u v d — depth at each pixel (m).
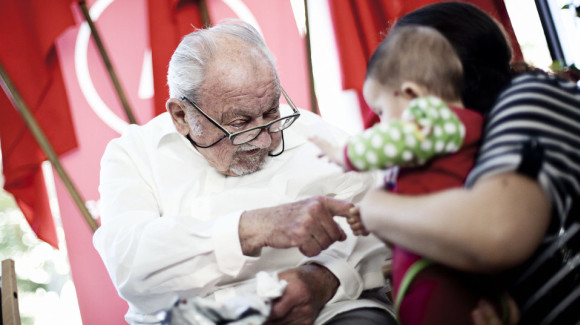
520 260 0.77
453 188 0.86
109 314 2.47
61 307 3.39
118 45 2.58
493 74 1.06
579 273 0.99
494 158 0.82
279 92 1.62
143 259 1.49
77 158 2.54
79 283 2.48
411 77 0.94
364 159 0.84
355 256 1.63
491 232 0.75
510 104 0.90
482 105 1.05
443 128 0.84
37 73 2.47
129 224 1.62
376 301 1.63
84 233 2.50
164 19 2.49
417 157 0.85
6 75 2.45
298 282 1.39
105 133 2.55
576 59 2.50
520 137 0.85
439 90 0.94
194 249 1.46
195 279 1.48
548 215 0.80
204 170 1.76
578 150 0.88
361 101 2.65
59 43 2.55
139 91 2.57
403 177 0.92
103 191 1.76
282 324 1.37
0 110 2.51
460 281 0.92
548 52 2.55
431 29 0.98
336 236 1.39
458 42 1.05
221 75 1.55
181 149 1.78
